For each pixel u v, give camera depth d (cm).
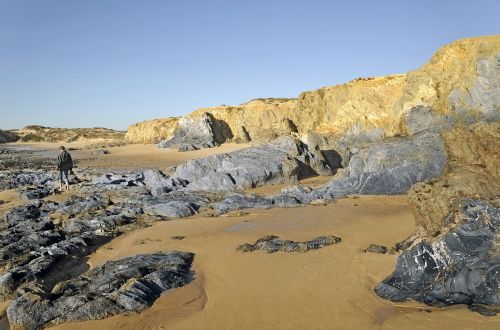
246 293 999
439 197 1055
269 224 1538
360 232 1341
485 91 2220
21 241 1517
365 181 2073
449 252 927
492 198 978
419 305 871
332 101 4191
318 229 1412
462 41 2527
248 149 2995
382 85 3569
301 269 1097
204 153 5478
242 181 2511
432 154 2017
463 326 769
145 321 912
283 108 5984
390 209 1617
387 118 3366
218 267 1164
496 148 1131
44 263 1250
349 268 1074
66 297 1010
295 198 1975
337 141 3334
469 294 857
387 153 2094
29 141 10725
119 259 1291
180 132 6569
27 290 1071
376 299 920
